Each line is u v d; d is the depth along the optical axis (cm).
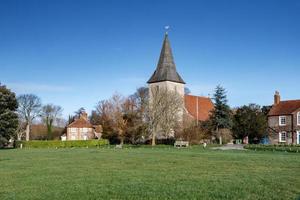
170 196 1567
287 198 1520
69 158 3909
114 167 2838
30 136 13388
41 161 3538
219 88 8575
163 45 10244
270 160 3388
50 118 13488
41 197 1570
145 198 1531
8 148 8206
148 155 4225
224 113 8450
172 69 10131
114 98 9131
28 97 12206
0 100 7662
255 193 1634
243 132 8725
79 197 1561
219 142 8412
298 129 8306
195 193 1631
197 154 4356
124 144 8819
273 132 8675
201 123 8681
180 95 9200
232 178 2123
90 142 9175
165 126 8244
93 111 13588
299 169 2627
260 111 9075
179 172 2458
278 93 8944
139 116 8575
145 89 8994
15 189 1794
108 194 1625
